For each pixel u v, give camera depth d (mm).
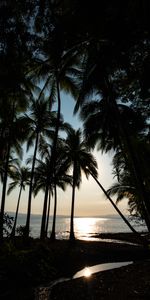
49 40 7926
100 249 24766
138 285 11391
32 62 9352
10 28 7434
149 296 9609
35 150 29188
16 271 12359
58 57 9195
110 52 7801
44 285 12086
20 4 7344
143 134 15742
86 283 12227
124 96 10539
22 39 7652
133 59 7922
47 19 7625
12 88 9109
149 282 11719
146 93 8734
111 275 13867
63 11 7520
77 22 7234
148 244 25266
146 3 5988
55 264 16453
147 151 16109
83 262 18734
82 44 9492
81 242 31703
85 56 11070
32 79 20438
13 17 7445
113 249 24969
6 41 7531
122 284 11789
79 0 6828
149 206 13391
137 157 15805
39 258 15062
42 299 10016
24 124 26047
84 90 10562
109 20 6734
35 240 29906
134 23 6551
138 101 10422
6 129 18281
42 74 20125
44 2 7449
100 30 7094
